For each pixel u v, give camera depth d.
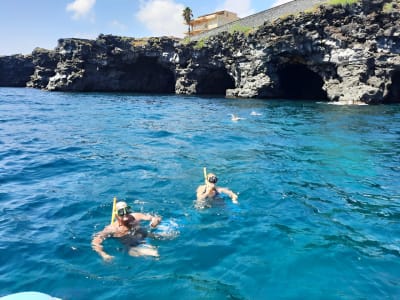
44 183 6.00
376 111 16.17
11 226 4.38
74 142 9.33
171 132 10.82
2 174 6.49
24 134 10.55
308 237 4.14
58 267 3.48
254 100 23.22
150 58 33.78
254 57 24.66
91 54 34.22
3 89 38.62
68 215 4.72
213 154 8.02
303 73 27.31
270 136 10.19
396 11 19.03
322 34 21.27
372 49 19.56
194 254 3.73
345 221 4.60
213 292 3.09
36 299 2.77
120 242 3.96
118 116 14.94
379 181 6.21
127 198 5.29
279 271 3.43
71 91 34.31
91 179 6.20
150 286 3.17
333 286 3.19
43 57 40.78
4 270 3.43
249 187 5.79
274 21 23.02
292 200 5.27
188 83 31.12
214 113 15.96
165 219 4.56
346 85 20.50
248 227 4.38
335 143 9.21
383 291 3.13
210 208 4.91
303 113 15.70
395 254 3.79
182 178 6.24
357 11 19.94
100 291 3.10
